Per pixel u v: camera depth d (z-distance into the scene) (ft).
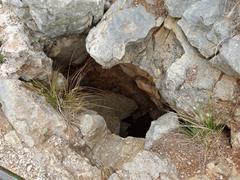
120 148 8.07
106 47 7.84
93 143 8.07
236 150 7.39
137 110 10.66
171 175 7.25
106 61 7.92
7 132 7.57
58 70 8.91
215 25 7.17
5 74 7.85
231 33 7.09
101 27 8.02
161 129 7.84
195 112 7.86
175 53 8.14
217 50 7.26
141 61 8.48
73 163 7.45
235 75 7.29
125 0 8.17
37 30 8.41
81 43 9.02
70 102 8.24
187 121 7.97
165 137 7.80
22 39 8.08
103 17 8.33
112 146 8.14
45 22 8.09
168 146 7.66
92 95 9.61
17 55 7.89
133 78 9.61
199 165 7.36
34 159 7.38
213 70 7.66
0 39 8.20
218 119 7.66
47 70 8.30
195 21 7.39
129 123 10.60
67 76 9.29
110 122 9.78
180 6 7.59
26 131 7.50
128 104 10.35
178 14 7.69
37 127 7.56
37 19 8.10
